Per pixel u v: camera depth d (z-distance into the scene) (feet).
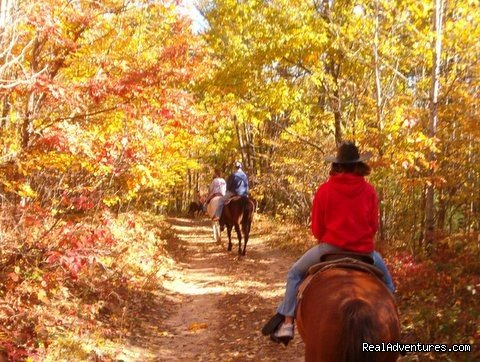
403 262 34.60
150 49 36.88
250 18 53.67
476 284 27.78
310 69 55.47
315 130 67.56
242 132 113.39
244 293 40.47
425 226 39.01
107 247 29.35
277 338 18.22
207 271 51.34
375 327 13.09
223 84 54.44
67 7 30.96
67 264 21.77
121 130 33.17
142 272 42.73
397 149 36.06
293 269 18.30
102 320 30.53
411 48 46.06
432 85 37.55
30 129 28.78
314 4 52.70
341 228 17.48
